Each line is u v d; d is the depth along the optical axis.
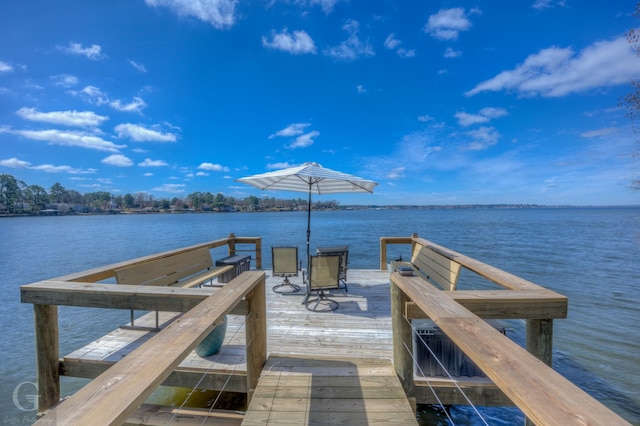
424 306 1.41
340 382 1.95
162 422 2.04
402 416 1.65
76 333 5.25
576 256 12.77
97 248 16.69
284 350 2.75
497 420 2.88
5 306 6.96
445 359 2.44
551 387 0.71
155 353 0.92
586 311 6.17
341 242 18.22
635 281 8.68
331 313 3.69
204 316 1.29
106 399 0.69
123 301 1.98
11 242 19.66
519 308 1.62
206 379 2.33
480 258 12.36
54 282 2.22
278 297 4.34
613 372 3.87
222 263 4.86
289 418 1.63
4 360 4.35
